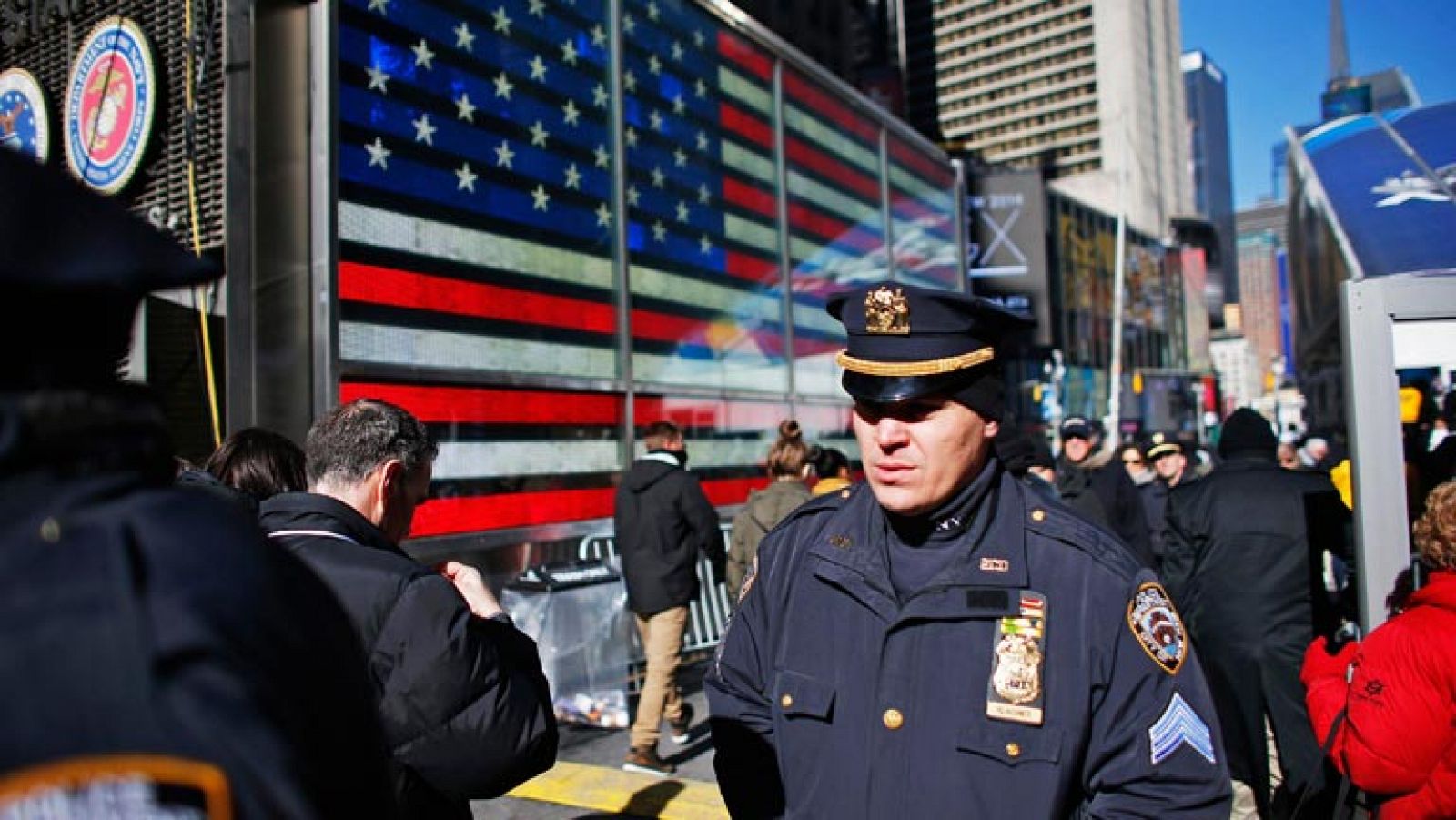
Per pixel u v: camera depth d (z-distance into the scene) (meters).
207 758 0.65
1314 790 3.89
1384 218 4.24
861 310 1.79
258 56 5.50
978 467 1.83
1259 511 4.45
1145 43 97.00
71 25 6.39
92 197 0.82
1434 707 2.41
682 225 8.52
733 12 9.40
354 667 0.89
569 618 5.93
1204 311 56.09
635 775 5.16
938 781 1.66
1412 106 5.44
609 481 7.35
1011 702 1.66
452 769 1.95
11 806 0.63
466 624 1.99
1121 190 22.59
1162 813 1.63
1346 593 4.87
